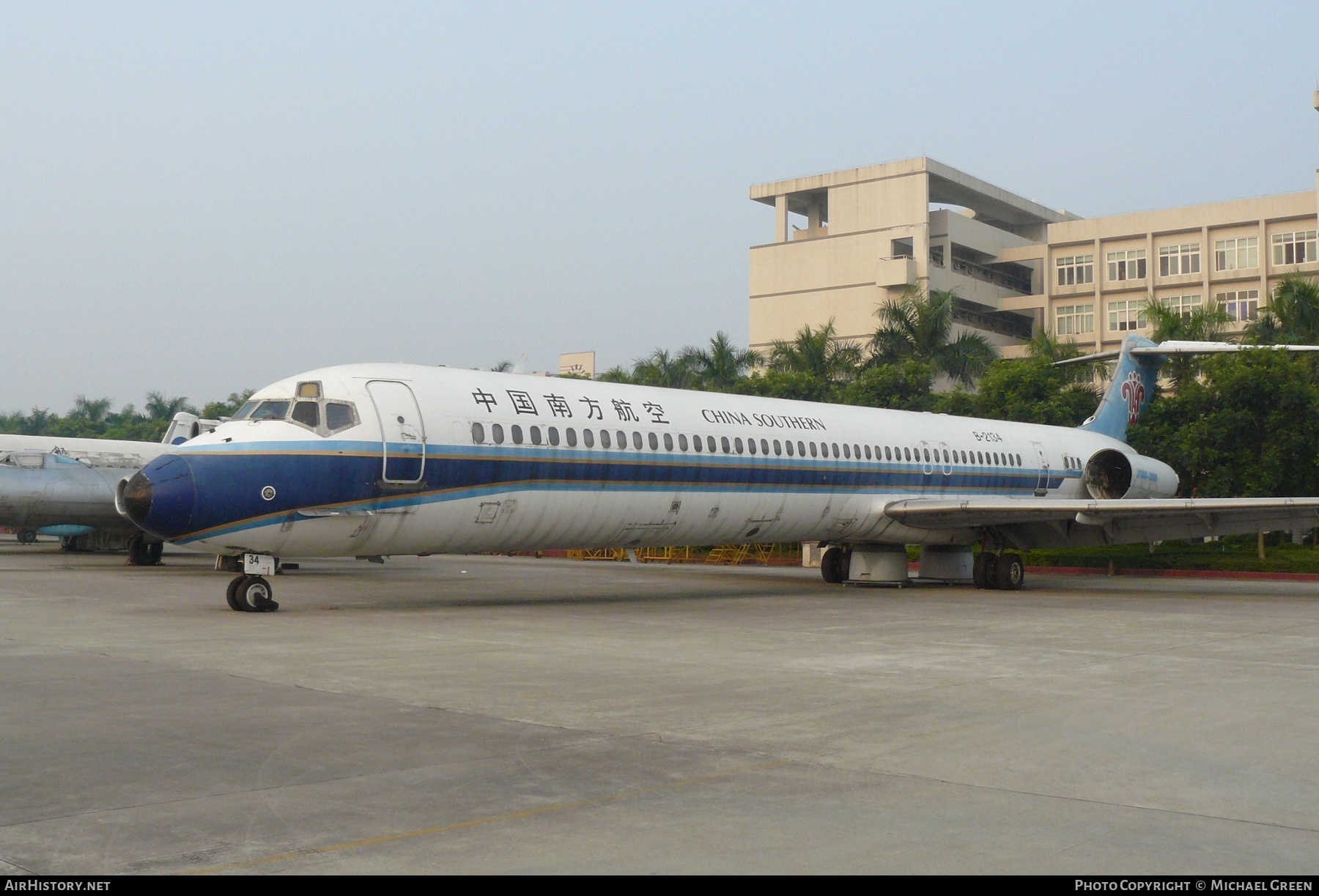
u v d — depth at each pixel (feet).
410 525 66.03
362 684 37.93
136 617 61.00
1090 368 174.70
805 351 190.60
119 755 27.04
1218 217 259.80
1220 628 61.36
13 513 114.62
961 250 286.25
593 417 74.02
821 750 28.37
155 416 349.41
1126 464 116.06
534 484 70.28
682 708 34.01
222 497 60.49
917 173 266.98
